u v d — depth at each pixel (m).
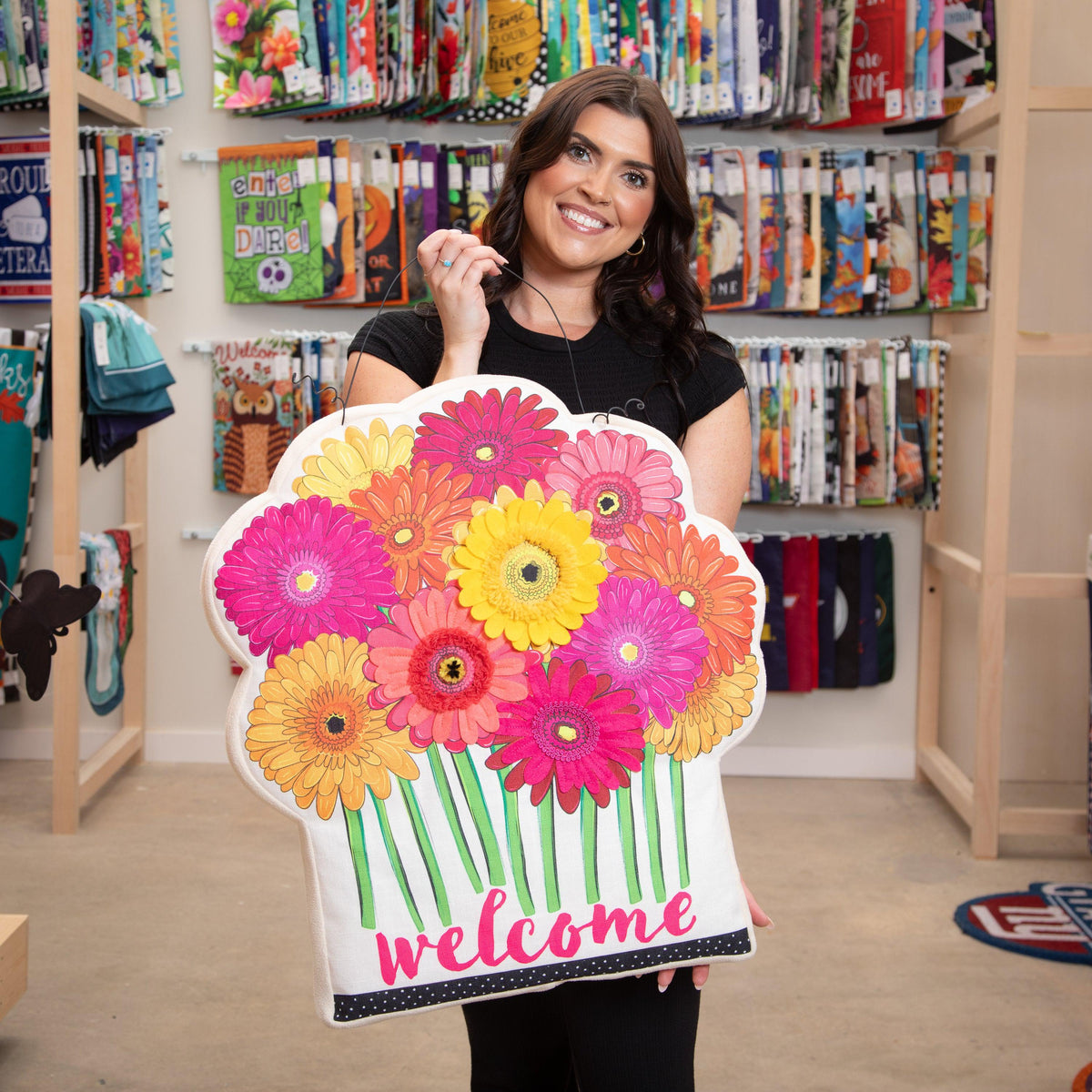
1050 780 3.92
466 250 1.30
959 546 3.85
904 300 3.56
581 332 1.45
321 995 1.15
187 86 3.74
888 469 3.55
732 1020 2.38
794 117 3.51
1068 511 3.83
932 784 3.88
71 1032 2.29
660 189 1.43
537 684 1.21
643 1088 1.28
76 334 3.12
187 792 3.64
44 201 3.63
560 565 1.22
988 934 2.72
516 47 3.42
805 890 2.99
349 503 1.17
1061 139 3.67
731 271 3.50
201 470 3.90
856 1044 2.30
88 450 3.29
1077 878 3.07
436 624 1.19
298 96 3.38
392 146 3.56
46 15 3.23
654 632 1.25
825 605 3.75
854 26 3.43
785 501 3.56
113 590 3.35
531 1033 1.45
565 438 1.25
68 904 2.83
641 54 3.38
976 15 3.40
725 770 3.97
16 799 3.55
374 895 1.16
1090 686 3.08
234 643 1.14
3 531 1.37
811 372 3.53
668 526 1.27
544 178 1.37
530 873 1.19
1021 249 3.67
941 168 3.52
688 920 1.23
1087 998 2.47
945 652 3.95
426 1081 2.18
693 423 1.47
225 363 3.66
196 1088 2.13
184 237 3.80
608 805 1.22
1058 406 3.79
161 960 2.58
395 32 3.37
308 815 1.15
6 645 1.25
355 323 3.83
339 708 1.16
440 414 1.22
